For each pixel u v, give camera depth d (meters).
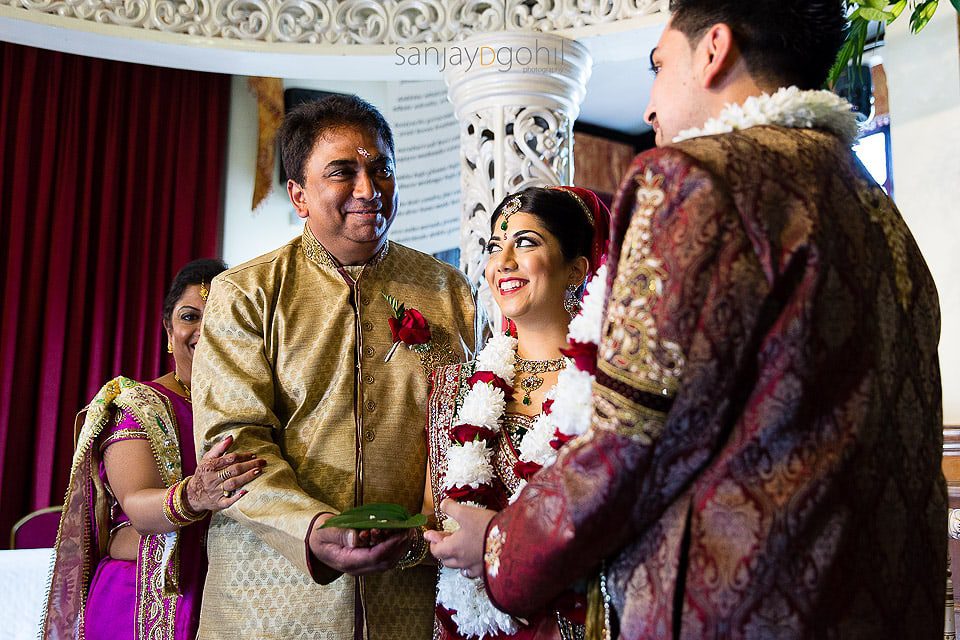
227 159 5.30
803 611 1.03
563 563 1.14
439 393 1.95
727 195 1.09
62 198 4.90
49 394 4.76
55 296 4.83
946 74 3.30
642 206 1.14
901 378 1.18
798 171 1.14
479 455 1.78
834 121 1.26
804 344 1.07
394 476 1.99
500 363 1.89
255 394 1.93
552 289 1.90
